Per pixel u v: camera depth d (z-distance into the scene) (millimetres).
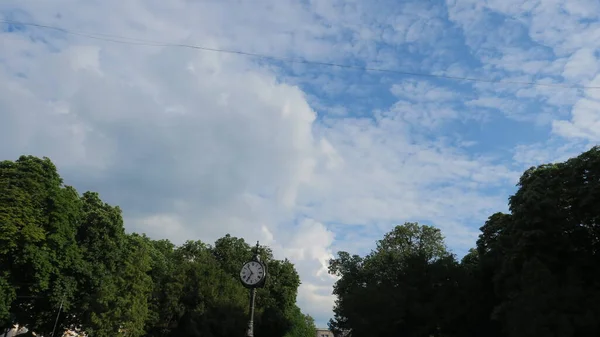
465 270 45188
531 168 41469
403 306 44594
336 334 55344
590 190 33781
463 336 43625
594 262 34438
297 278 82000
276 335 71188
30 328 46906
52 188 43156
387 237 60875
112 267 49531
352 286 54250
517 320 31797
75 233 45719
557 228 33750
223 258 77188
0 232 37844
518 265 35469
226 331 60562
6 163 42125
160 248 72938
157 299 58969
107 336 45344
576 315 30359
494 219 47375
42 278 40938
